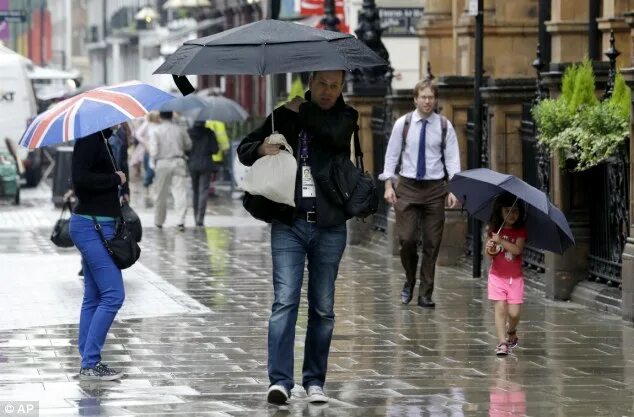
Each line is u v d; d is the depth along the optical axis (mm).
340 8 70062
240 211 64938
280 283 20766
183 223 53906
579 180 32312
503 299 25547
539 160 33719
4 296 33656
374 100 48594
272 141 20406
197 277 37906
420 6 74688
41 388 22031
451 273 38469
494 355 25391
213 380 22797
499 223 25750
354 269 39812
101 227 23094
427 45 53812
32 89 88750
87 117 22469
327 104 20734
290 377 20891
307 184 20688
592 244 32281
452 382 22703
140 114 22719
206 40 19938
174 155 54000
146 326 28719
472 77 41344
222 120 60812
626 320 29156
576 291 32219
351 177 20719
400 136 31703
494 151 37969
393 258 42875
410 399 21250
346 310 31312
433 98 31531
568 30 40188
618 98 30016
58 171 66688
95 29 192750
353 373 23516
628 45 38844
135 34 161875
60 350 25609
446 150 31609
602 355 25344
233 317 30094
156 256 43781
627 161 30156
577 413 20234
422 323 29359
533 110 32469
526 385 22469
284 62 19469
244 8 106875
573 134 30281
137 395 21469
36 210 66375
